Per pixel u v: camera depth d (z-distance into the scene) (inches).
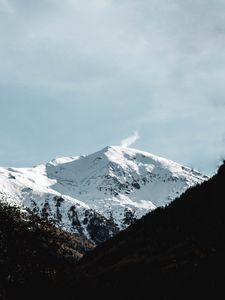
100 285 4190.5
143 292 3494.1
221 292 2999.5
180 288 3257.9
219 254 3521.2
